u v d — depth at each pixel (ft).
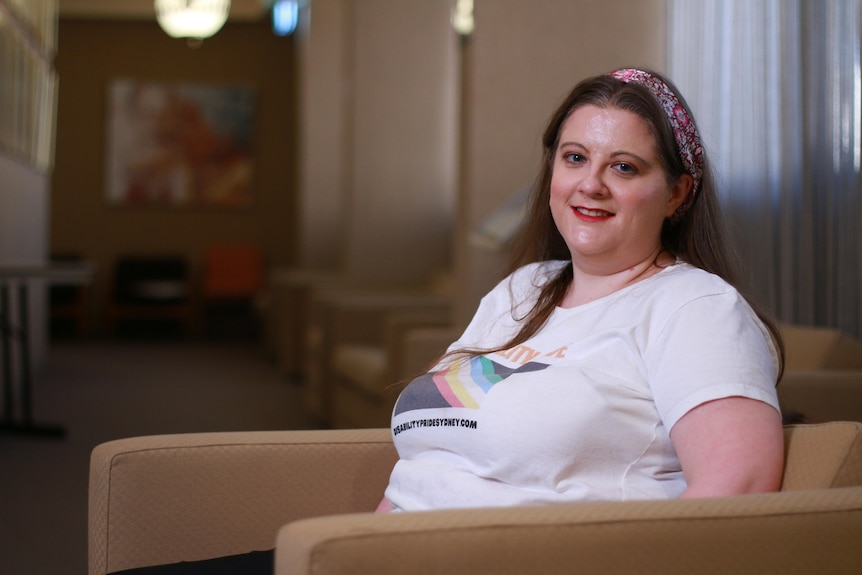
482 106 15.02
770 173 11.81
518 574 3.33
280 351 29.78
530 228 5.65
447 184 25.07
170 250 40.27
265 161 40.65
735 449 3.82
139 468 5.04
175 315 37.93
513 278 5.50
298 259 39.22
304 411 21.04
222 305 39.19
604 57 14.93
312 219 33.27
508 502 4.25
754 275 12.07
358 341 18.86
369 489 5.37
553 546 3.35
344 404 17.37
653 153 4.59
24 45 22.34
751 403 3.91
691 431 3.94
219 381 25.84
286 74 40.52
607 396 4.21
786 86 11.41
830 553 3.56
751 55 12.21
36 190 25.11
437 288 23.27
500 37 14.99
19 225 22.48
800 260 11.23
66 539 10.93
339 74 33.27
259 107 40.57
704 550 3.46
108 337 38.06
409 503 4.60
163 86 40.11
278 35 40.45
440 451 4.60
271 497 5.23
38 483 13.65
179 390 23.99
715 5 12.96
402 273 25.02
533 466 4.23
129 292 38.01
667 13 14.62
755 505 3.54
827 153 10.80
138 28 40.01
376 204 24.94
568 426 4.18
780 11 11.51
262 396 23.27
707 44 13.16
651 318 4.32
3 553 10.39
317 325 20.92
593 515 3.42
